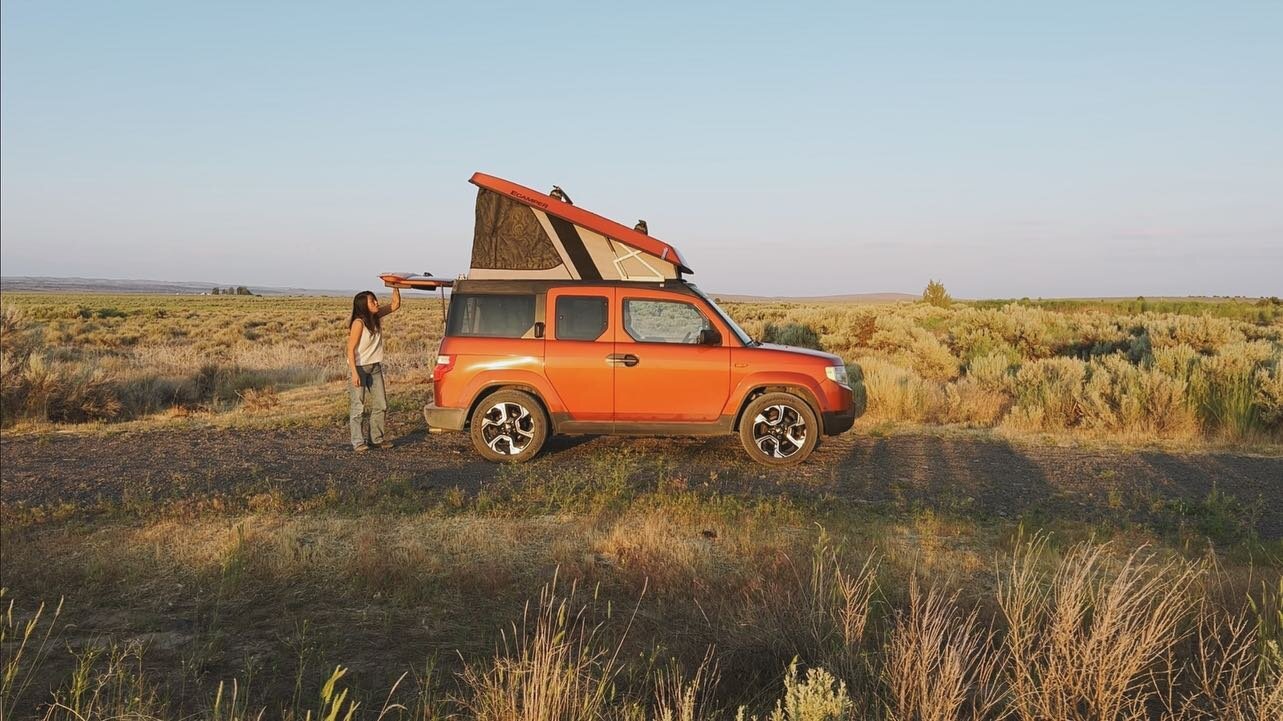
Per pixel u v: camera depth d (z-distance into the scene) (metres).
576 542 5.75
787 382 8.83
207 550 5.52
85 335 30.84
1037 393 12.37
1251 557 5.18
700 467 8.74
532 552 5.60
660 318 8.99
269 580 5.01
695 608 4.39
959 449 9.81
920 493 7.53
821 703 2.71
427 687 3.27
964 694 3.18
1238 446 9.90
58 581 5.00
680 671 3.57
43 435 10.95
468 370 9.00
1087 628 3.93
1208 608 4.16
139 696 3.20
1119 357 14.92
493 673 3.58
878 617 4.12
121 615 4.50
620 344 8.90
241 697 3.44
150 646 4.02
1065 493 7.55
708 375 8.84
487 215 9.10
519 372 8.93
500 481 7.95
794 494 7.48
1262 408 10.80
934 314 28.30
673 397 8.88
